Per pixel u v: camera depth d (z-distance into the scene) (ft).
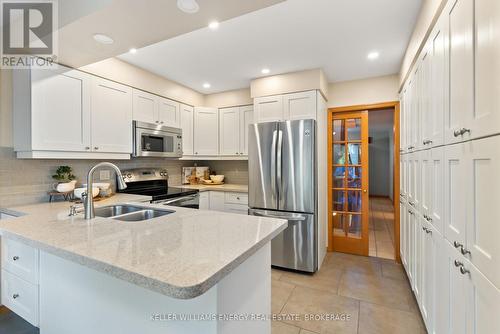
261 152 9.36
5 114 6.52
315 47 7.48
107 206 6.11
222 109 12.15
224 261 2.72
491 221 2.70
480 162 2.97
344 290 7.59
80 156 7.27
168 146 10.16
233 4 4.16
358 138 10.60
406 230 8.00
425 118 5.46
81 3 4.49
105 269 2.69
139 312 3.45
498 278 2.55
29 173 6.91
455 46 3.73
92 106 7.50
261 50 7.69
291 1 5.34
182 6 4.17
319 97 9.23
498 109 2.56
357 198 10.68
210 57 8.19
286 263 8.96
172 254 2.92
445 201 4.16
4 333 5.76
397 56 8.07
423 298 5.71
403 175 8.57
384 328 5.82
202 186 11.99
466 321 3.35
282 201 8.98
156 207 5.92
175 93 10.69
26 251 4.97
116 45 5.61
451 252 3.90
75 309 4.10
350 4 5.45
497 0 2.57
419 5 5.47
